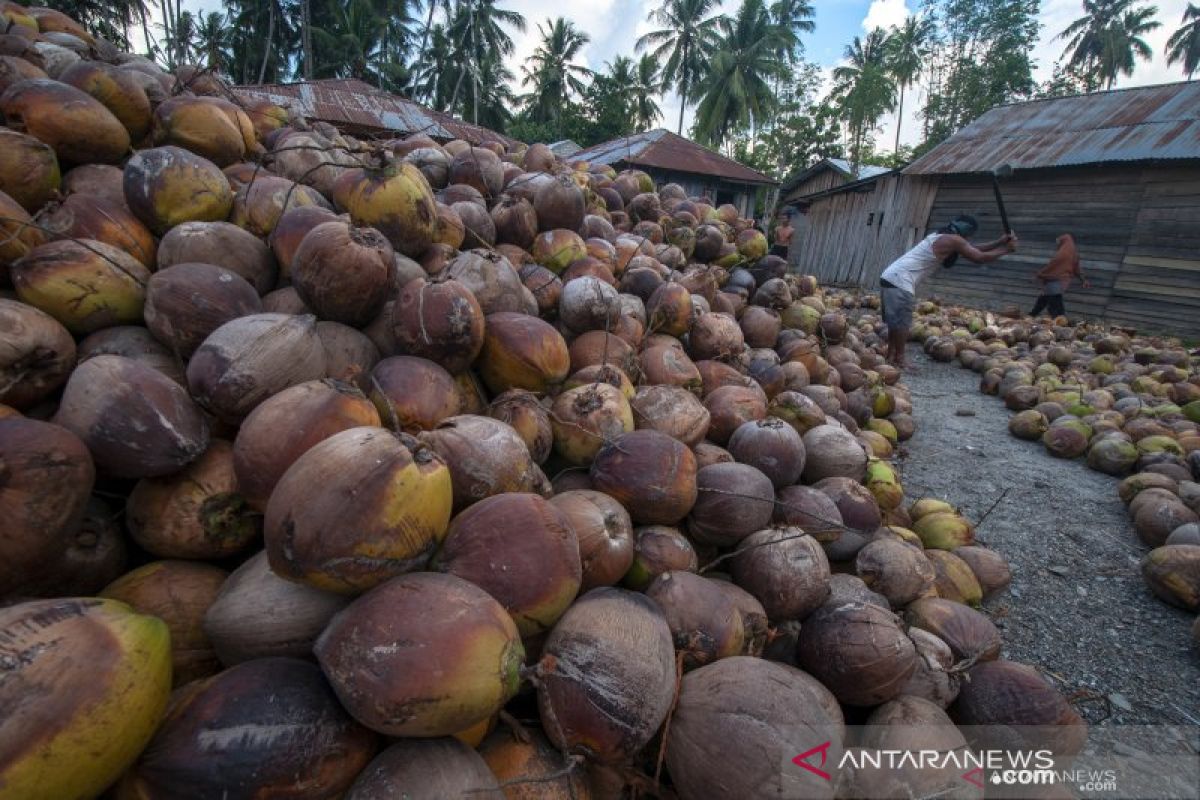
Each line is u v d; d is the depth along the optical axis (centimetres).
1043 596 444
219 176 363
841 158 4800
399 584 186
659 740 224
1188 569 418
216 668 213
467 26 4747
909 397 877
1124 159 1477
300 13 4528
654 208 727
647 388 379
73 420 217
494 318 344
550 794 197
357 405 229
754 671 219
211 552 232
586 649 205
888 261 2111
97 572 221
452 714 171
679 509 299
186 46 622
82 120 363
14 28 510
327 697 178
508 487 252
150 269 339
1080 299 1617
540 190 512
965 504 585
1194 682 364
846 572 366
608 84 4991
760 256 755
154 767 161
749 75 4203
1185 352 1176
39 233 300
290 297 324
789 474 365
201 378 239
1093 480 657
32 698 139
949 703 274
